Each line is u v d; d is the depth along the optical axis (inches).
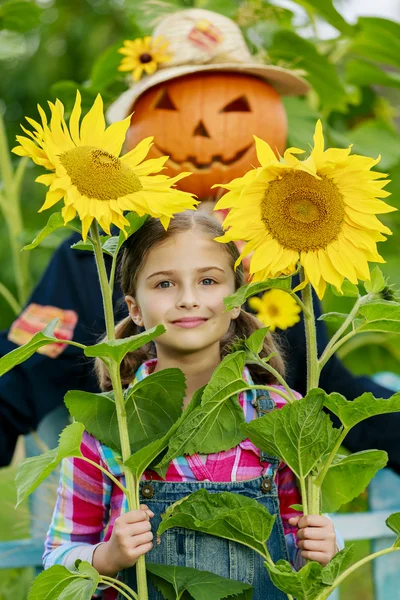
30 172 255.1
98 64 163.9
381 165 177.5
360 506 151.5
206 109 131.1
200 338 87.3
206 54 132.3
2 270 228.5
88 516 91.5
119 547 77.2
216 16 136.3
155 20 157.9
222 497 77.5
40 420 124.0
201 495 77.7
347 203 73.0
